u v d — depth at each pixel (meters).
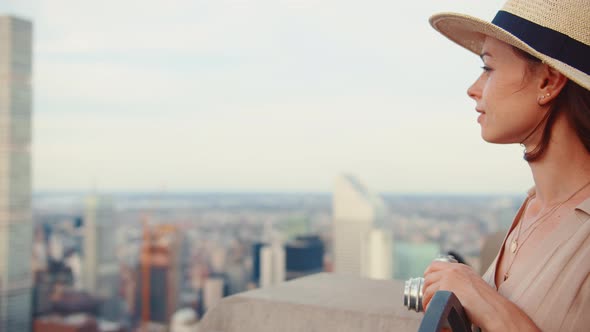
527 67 0.54
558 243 0.51
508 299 0.53
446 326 0.44
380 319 0.79
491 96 0.56
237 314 0.89
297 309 0.85
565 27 0.52
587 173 0.53
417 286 0.58
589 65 0.51
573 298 0.47
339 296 0.91
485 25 0.54
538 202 0.58
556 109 0.54
